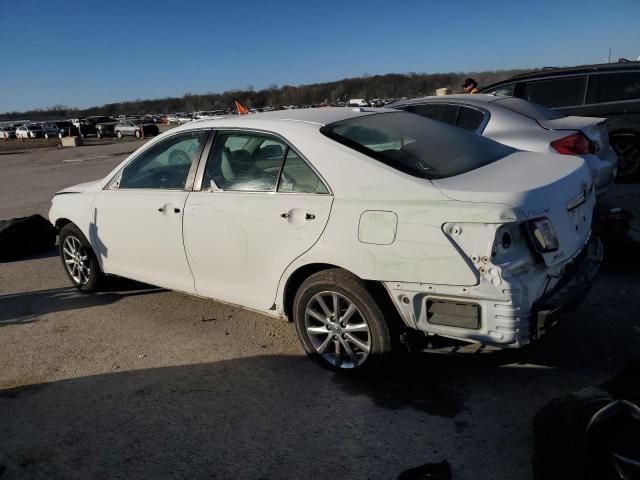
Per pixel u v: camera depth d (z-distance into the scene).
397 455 2.69
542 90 8.26
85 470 2.77
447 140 3.66
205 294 4.07
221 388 3.43
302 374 3.53
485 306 2.72
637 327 3.78
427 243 2.81
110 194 4.70
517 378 3.27
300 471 2.63
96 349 4.10
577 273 3.06
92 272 5.14
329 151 3.28
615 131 7.81
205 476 2.65
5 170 19.92
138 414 3.21
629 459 1.91
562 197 2.92
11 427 3.19
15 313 4.96
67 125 58.81
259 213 3.50
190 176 4.02
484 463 2.59
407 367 3.49
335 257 3.14
